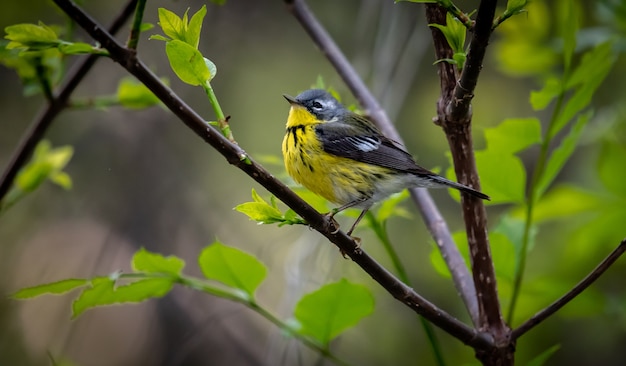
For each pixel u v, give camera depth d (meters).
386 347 13.41
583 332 13.10
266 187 5.61
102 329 14.34
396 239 14.09
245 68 15.23
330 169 9.29
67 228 14.77
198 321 14.12
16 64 8.23
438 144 14.34
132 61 5.21
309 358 11.23
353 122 9.72
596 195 9.50
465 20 5.45
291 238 14.02
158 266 7.01
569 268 11.40
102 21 15.00
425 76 14.38
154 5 15.35
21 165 8.50
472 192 6.48
